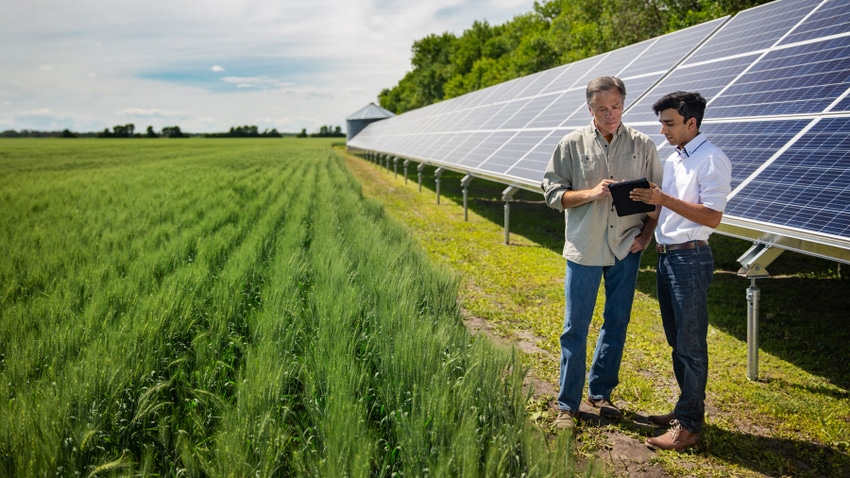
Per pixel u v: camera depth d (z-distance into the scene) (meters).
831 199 3.40
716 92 5.87
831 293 6.07
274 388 2.84
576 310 3.36
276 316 3.79
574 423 3.39
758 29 6.29
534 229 10.41
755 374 3.99
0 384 2.77
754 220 3.72
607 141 3.26
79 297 4.64
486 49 50.44
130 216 9.30
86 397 2.66
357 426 2.40
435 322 3.94
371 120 60.25
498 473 2.14
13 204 11.74
